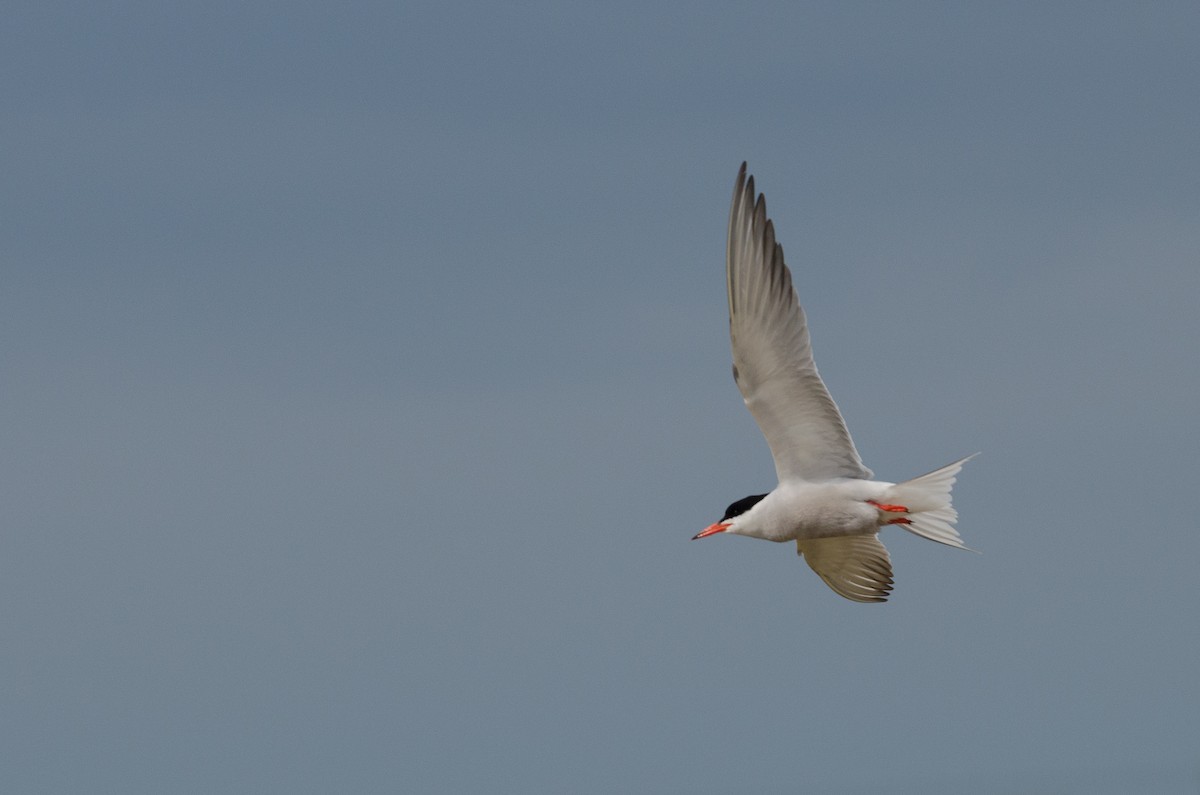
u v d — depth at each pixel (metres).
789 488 13.97
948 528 13.72
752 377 13.48
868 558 15.86
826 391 13.39
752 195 12.82
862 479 13.86
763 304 13.02
